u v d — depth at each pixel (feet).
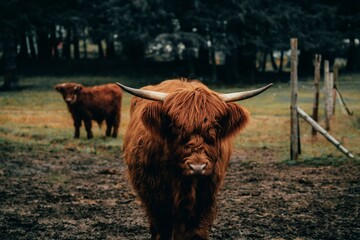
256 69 181.98
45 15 150.71
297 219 25.00
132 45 166.61
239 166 40.52
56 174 37.40
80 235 22.68
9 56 131.23
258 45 145.18
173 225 17.56
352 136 52.47
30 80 146.92
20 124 67.31
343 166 38.63
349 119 61.87
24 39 180.75
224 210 26.84
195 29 149.18
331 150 45.06
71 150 48.60
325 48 158.40
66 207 27.61
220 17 140.56
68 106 56.44
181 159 15.70
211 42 147.13
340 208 26.96
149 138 17.44
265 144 51.39
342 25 162.61
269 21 142.10
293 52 41.27
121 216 25.80
